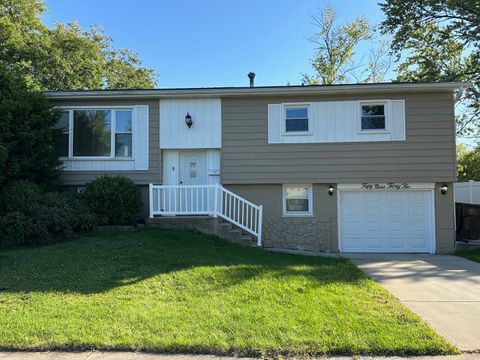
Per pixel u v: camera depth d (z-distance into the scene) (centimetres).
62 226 1086
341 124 1397
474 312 629
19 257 927
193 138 1420
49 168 1297
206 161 1437
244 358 464
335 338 498
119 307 608
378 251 1393
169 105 1430
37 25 2417
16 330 521
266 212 1407
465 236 1475
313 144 1398
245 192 1415
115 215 1229
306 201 1422
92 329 525
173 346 481
